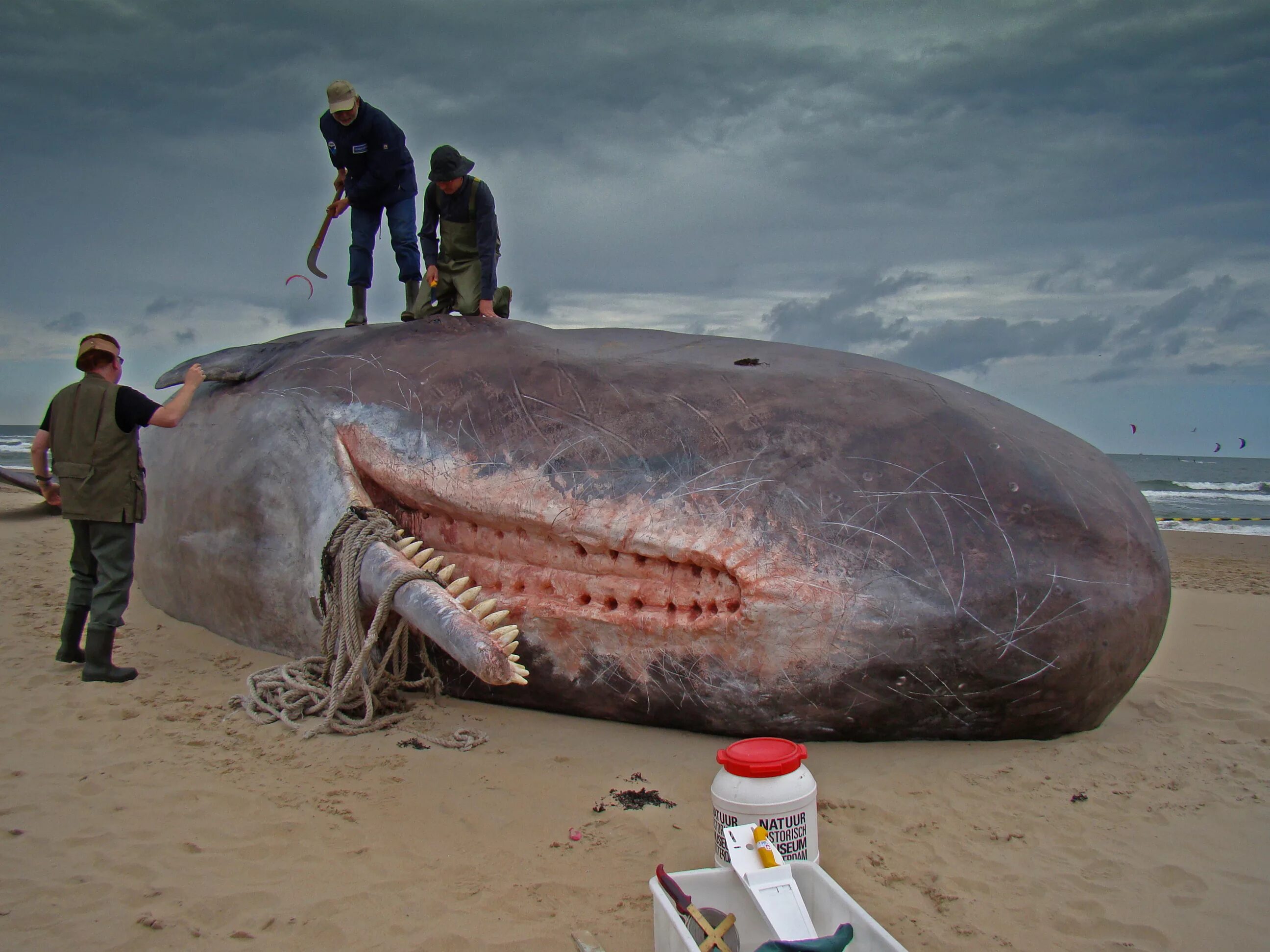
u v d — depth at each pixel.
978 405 4.94
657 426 4.63
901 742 4.36
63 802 3.66
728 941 2.60
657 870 2.76
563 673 4.60
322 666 4.87
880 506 4.24
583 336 5.67
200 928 2.85
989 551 4.15
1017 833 3.52
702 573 4.34
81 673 5.25
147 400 5.09
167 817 3.56
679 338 5.70
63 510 5.00
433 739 4.30
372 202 6.84
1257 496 31.94
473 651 3.86
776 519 4.24
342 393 5.36
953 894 3.10
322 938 2.81
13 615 6.62
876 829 3.53
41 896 3.00
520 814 3.63
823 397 4.71
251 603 5.52
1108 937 2.88
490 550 4.85
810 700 4.20
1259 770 4.12
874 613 4.07
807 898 2.72
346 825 3.52
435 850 3.36
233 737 4.35
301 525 5.23
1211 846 3.43
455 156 5.88
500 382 5.07
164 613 6.41
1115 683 4.38
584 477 4.57
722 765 3.05
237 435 5.61
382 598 4.39
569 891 3.09
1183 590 9.12
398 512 5.11
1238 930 2.91
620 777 3.97
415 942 2.80
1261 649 6.41
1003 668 4.10
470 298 6.11
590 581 4.56
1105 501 4.48
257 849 3.33
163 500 6.21
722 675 4.27
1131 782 3.98
